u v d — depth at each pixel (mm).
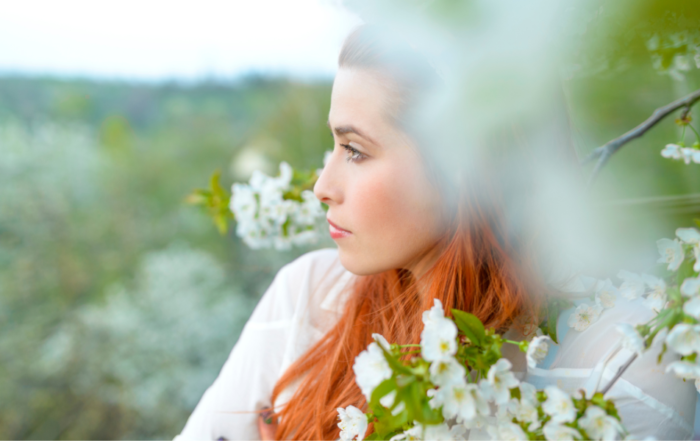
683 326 426
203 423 946
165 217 4508
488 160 683
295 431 863
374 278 902
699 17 391
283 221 1257
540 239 741
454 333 440
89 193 4398
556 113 686
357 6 456
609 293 669
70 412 3465
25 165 4156
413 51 617
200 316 3660
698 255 455
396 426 468
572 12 409
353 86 668
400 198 687
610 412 456
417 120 635
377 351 458
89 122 5137
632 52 485
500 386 465
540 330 719
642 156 876
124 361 3494
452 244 733
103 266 4168
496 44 398
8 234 3982
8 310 3764
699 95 710
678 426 619
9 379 3477
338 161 716
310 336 957
